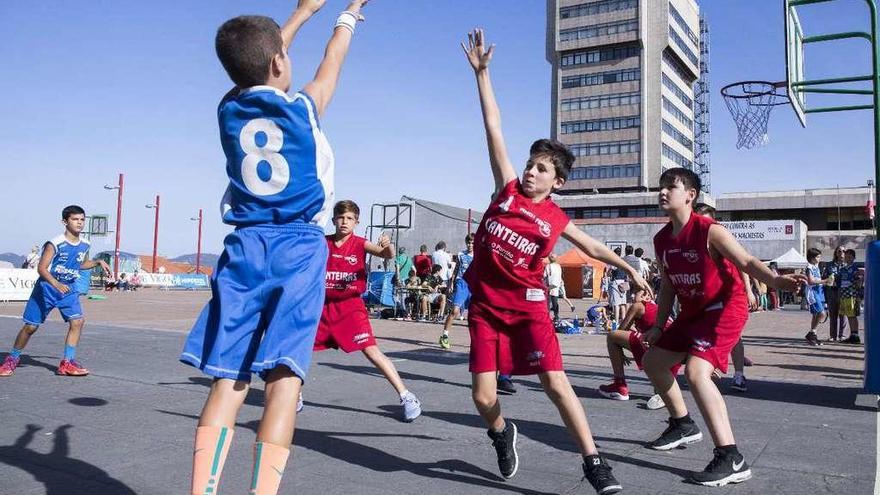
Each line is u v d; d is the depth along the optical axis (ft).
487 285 11.19
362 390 21.03
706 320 12.60
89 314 54.85
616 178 268.82
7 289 76.59
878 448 14.15
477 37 11.77
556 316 52.26
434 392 20.83
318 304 7.59
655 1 268.00
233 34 7.55
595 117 274.57
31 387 20.04
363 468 12.34
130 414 16.47
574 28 277.03
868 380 18.07
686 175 12.83
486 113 11.66
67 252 22.22
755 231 143.74
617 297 48.73
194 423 15.58
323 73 8.27
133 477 11.44
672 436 13.93
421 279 59.11
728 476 11.55
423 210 165.07
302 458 12.98
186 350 7.25
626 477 12.04
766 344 40.40
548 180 11.05
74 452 12.96
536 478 11.84
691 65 296.71
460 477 11.85
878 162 20.24
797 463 12.95
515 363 11.03
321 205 7.86
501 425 11.66
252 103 7.59
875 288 18.02
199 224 194.49
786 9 26.00
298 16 8.84
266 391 7.25
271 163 7.59
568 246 144.25
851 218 219.20
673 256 12.96
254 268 7.41
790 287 11.28
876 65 20.99
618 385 20.03
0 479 11.19
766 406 18.97
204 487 6.80
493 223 11.09
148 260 223.51
